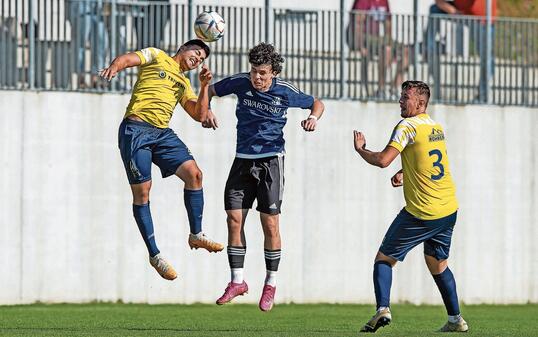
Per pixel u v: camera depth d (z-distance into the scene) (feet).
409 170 99.76
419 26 183.21
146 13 172.55
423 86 100.42
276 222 102.63
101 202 168.86
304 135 176.55
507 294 184.85
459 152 183.52
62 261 167.43
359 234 178.19
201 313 152.76
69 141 168.25
